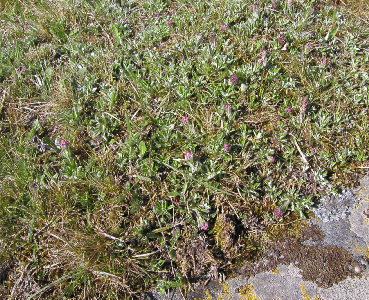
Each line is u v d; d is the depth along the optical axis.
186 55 0.71
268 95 0.65
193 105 0.65
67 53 0.75
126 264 0.50
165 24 0.77
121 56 0.72
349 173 0.59
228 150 0.57
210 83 0.66
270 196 0.55
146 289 0.50
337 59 0.72
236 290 0.49
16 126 0.66
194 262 0.50
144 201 0.55
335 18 0.77
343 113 0.64
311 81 0.67
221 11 0.78
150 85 0.67
